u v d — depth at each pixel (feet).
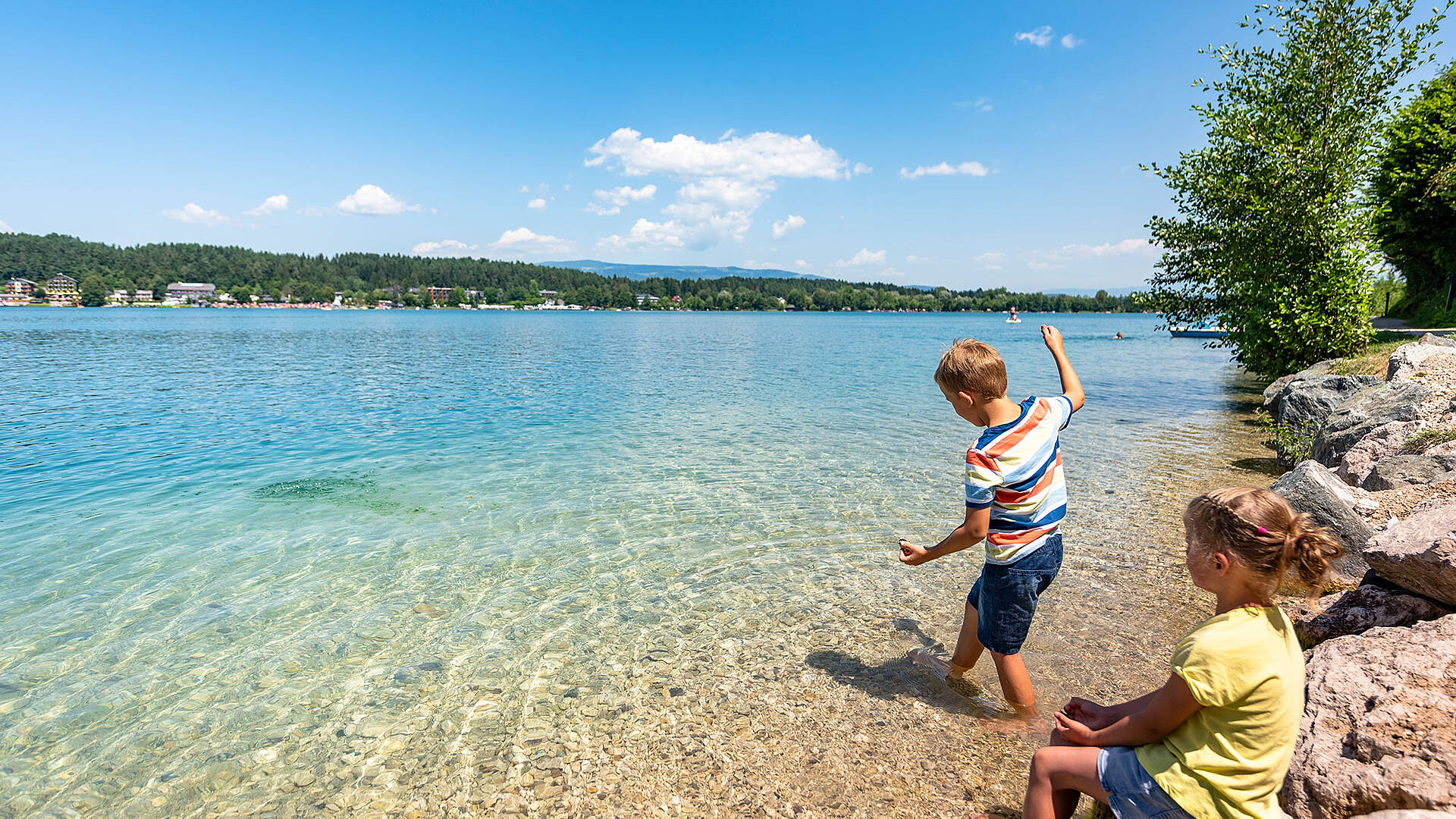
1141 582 19.06
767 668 15.02
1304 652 12.46
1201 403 56.65
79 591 19.34
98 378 74.08
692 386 69.67
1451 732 8.18
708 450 37.65
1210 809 6.88
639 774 11.60
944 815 10.48
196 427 44.73
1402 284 130.72
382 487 30.12
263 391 63.82
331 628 17.15
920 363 100.58
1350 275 49.80
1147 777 7.30
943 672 14.69
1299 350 52.54
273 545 22.89
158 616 17.81
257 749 12.48
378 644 16.33
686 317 538.47
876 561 21.24
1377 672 9.85
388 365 94.48
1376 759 8.21
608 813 10.67
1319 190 49.78
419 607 18.29
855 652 15.65
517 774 11.68
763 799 10.91
